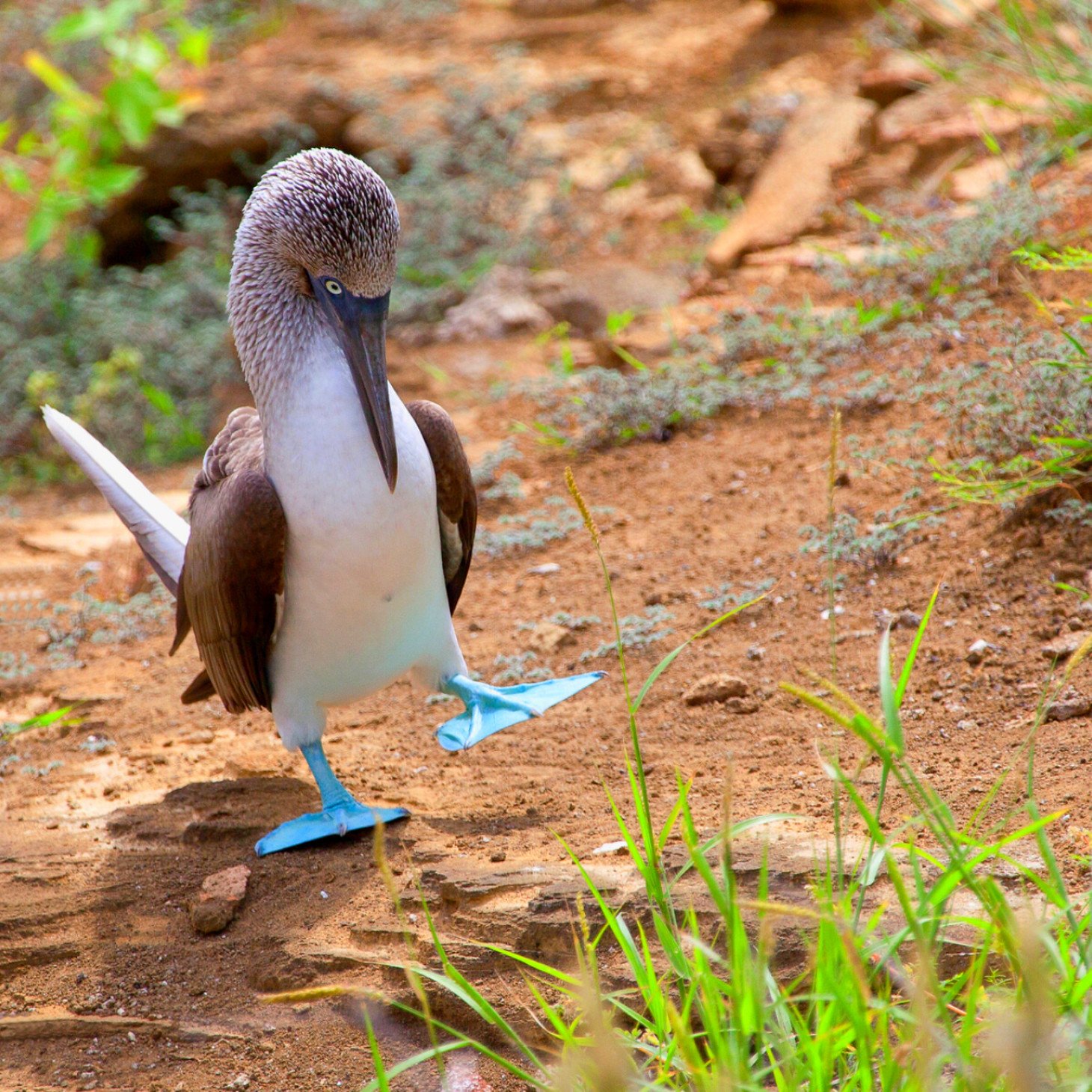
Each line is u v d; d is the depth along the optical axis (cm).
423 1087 648
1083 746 784
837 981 522
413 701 1087
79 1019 711
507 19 2912
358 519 780
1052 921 570
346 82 2677
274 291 802
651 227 2197
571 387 1622
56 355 2248
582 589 1198
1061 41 1616
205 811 916
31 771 1015
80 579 1528
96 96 2728
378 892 784
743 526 1231
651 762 896
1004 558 1028
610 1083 464
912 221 1574
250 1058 680
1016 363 1159
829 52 2503
